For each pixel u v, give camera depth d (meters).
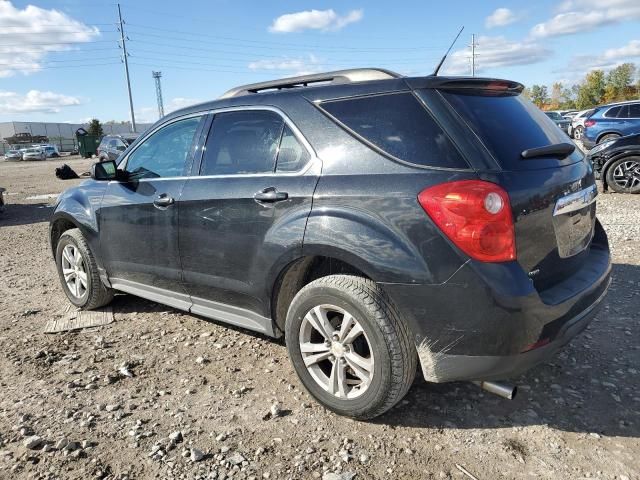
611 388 3.13
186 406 3.09
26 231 9.73
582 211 2.98
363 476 2.44
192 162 3.66
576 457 2.53
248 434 2.79
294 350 3.01
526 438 2.69
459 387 3.21
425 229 2.47
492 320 2.39
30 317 4.71
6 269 6.66
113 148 21.48
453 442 2.67
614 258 5.71
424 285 2.47
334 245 2.71
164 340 4.08
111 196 4.21
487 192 2.37
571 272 2.88
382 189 2.61
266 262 3.06
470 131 2.54
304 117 3.05
